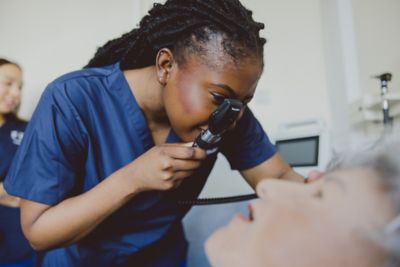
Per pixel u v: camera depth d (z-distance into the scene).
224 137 0.79
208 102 0.59
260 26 0.65
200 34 0.60
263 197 0.45
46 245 0.67
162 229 0.86
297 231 0.37
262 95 1.75
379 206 0.35
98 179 0.76
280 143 1.39
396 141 0.43
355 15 1.61
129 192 0.63
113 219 0.79
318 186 0.42
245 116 0.84
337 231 0.35
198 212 1.18
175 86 0.63
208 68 0.58
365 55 1.59
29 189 0.68
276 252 0.38
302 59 1.79
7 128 1.46
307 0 1.82
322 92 1.78
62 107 0.71
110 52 0.83
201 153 0.61
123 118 0.78
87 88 0.76
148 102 0.76
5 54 1.71
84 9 1.79
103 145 0.76
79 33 1.77
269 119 1.74
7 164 1.40
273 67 1.77
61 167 0.70
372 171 0.39
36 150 0.69
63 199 0.70
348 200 0.37
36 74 1.72
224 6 0.61
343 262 0.34
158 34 0.66
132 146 0.79
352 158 0.44
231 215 1.15
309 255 0.36
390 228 0.33
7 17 1.72
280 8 1.81
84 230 0.65
